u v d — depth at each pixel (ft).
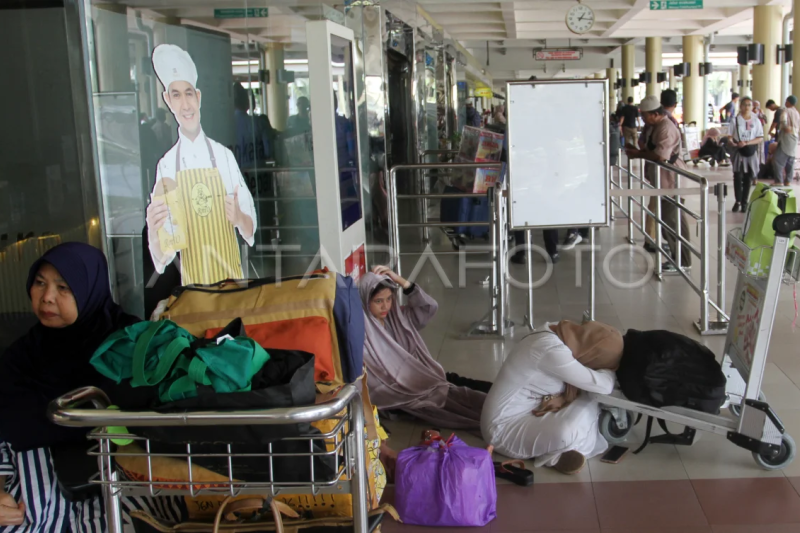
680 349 10.85
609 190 16.44
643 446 11.22
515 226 16.53
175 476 6.20
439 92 42.55
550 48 104.06
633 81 108.37
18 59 9.37
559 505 9.88
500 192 17.22
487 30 62.80
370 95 19.19
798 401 13.07
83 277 7.57
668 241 24.39
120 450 6.36
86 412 5.74
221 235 11.80
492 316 18.10
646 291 21.58
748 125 34.78
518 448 11.06
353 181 14.76
